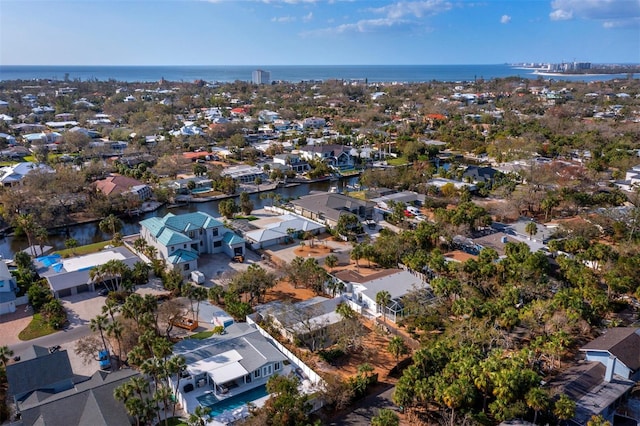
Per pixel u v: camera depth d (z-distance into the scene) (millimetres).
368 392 60344
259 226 116312
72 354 66375
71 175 136000
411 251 97875
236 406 57000
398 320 75875
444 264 88250
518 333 71500
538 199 126875
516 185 149250
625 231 106375
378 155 198125
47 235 109938
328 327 70875
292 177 169625
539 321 70312
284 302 77500
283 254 103062
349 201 126625
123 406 52219
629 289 80250
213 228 102438
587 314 70000
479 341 63969
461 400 50969
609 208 117938
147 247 96812
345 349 68438
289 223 113938
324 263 97438
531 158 172500
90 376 60688
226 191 150750
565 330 66938
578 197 127062
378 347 70312
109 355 64500
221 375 58750
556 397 52844
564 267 85750
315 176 170875
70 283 83625
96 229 122688
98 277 81688
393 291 80875
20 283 85688
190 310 76500
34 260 93750
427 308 74938
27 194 122625
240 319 76062
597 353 61125
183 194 148500
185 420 54938
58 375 57281
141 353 57281
